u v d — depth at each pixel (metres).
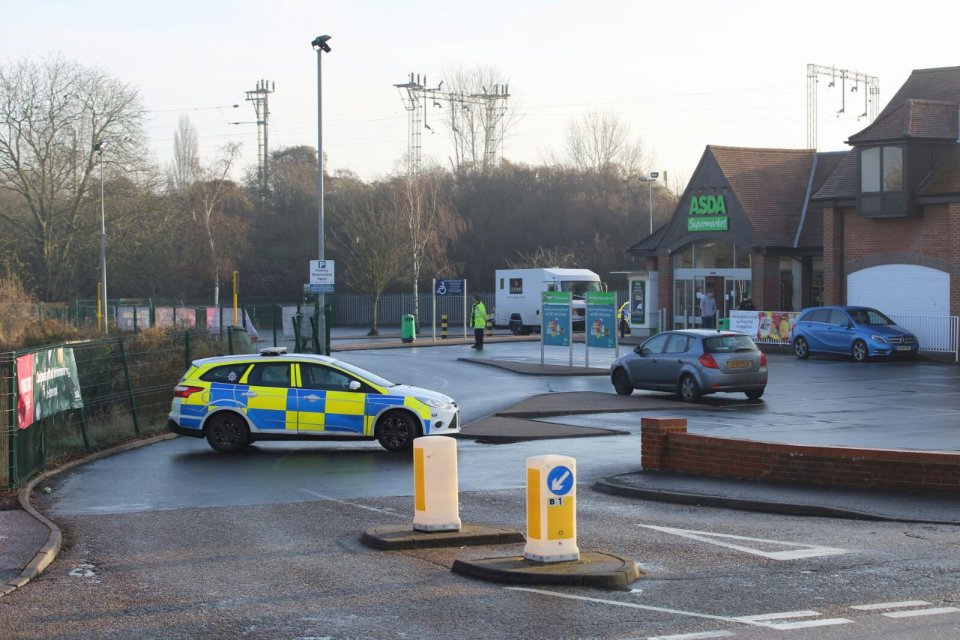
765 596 9.20
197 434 20.42
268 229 88.62
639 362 28.39
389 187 85.06
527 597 9.25
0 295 46.28
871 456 14.52
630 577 9.80
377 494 15.59
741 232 50.31
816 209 50.06
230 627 8.45
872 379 32.59
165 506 14.88
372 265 68.44
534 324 65.25
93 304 55.59
